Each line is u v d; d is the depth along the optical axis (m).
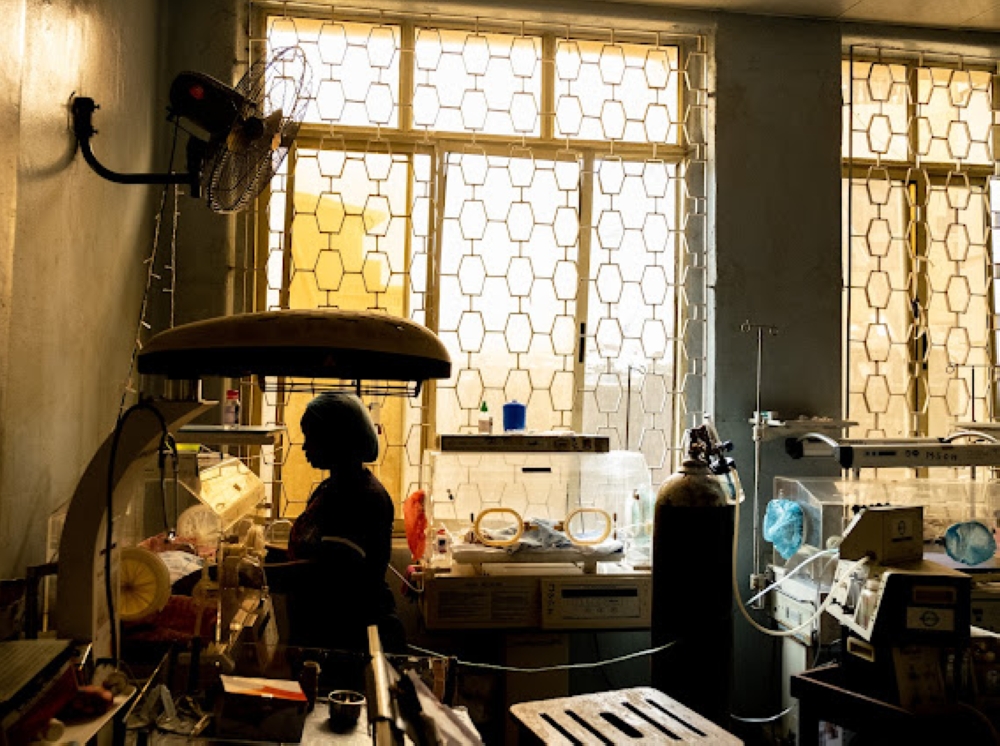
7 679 1.28
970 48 4.13
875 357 4.10
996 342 4.20
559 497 3.64
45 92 2.06
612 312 3.93
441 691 1.87
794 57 3.93
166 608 1.93
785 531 3.37
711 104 3.89
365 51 3.78
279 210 3.71
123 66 2.83
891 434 4.10
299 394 3.69
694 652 3.06
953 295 4.18
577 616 3.24
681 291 3.98
